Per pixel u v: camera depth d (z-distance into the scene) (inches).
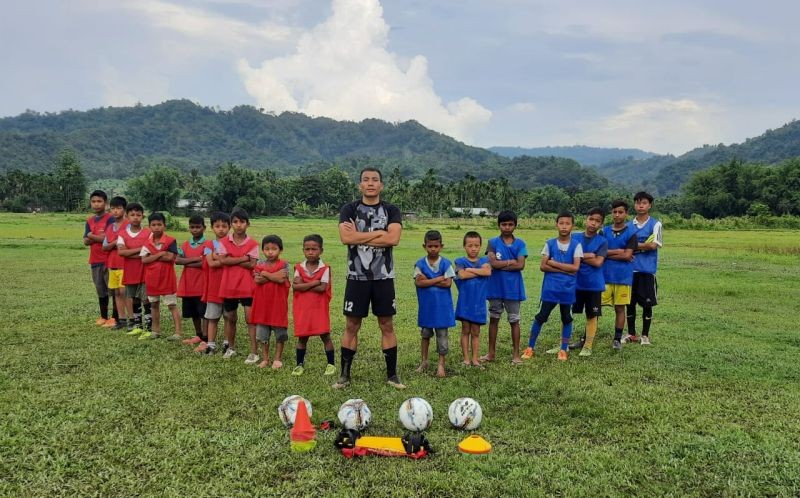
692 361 264.1
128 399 202.1
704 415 193.2
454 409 181.9
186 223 1886.1
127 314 320.5
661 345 299.4
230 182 3363.7
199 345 287.0
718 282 555.8
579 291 282.8
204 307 292.0
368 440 168.1
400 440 168.4
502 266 264.1
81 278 525.3
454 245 1066.7
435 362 266.5
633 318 314.7
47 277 529.0
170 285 301.0
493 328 272.2
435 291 241.0
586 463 155.8
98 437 169.0
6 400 199.2
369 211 228.8
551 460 157.8
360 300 222.8
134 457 156.8
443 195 3518.7
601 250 279.0
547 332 337.1
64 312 365.1
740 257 839.7
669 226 2145.7
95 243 329.7
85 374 231.8
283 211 3754.9
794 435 175.5
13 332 307.0
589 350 281.0
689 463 157.2
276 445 165.8
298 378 234.1
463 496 138.3
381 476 147.5
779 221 2167.8
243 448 163.5
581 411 197.0
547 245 278.2
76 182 3334.2
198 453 159.3
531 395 215.8
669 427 182.4
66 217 2233.0
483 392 217.9
